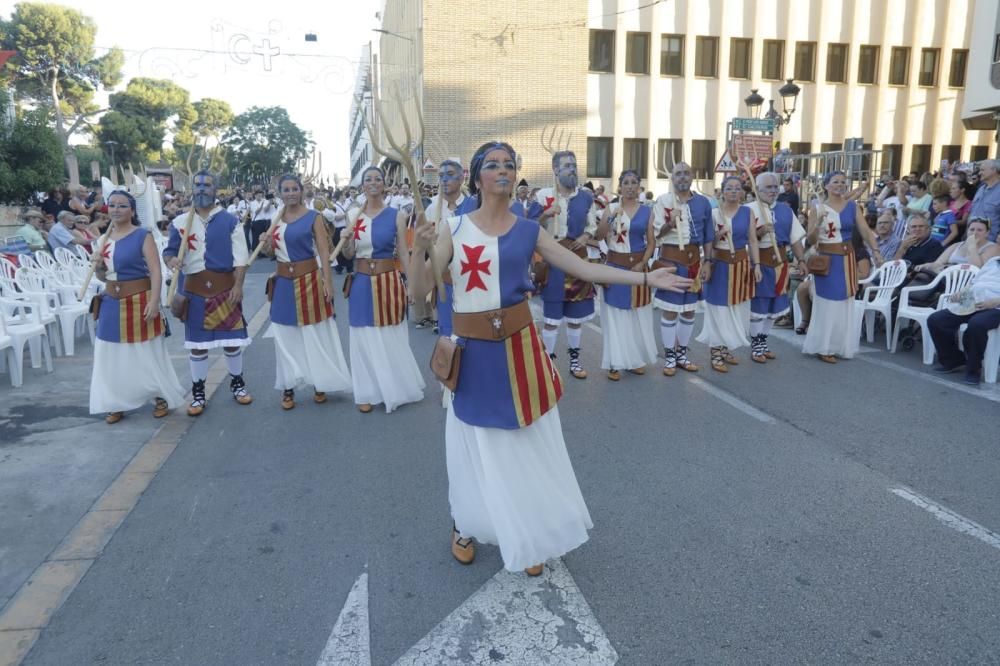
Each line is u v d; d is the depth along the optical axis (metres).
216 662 2.87
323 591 3.35
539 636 3.00
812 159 18.67
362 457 5.03
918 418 5.72
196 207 5.80
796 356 7.95
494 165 3.04
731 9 23.47
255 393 6.67
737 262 7.27
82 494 4.41
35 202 17.28
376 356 5.96
